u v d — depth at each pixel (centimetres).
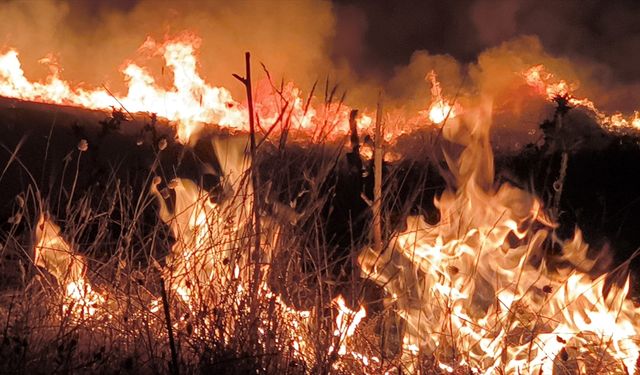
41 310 411
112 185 541
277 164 412
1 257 451
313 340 392
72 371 347
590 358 412
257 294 386
